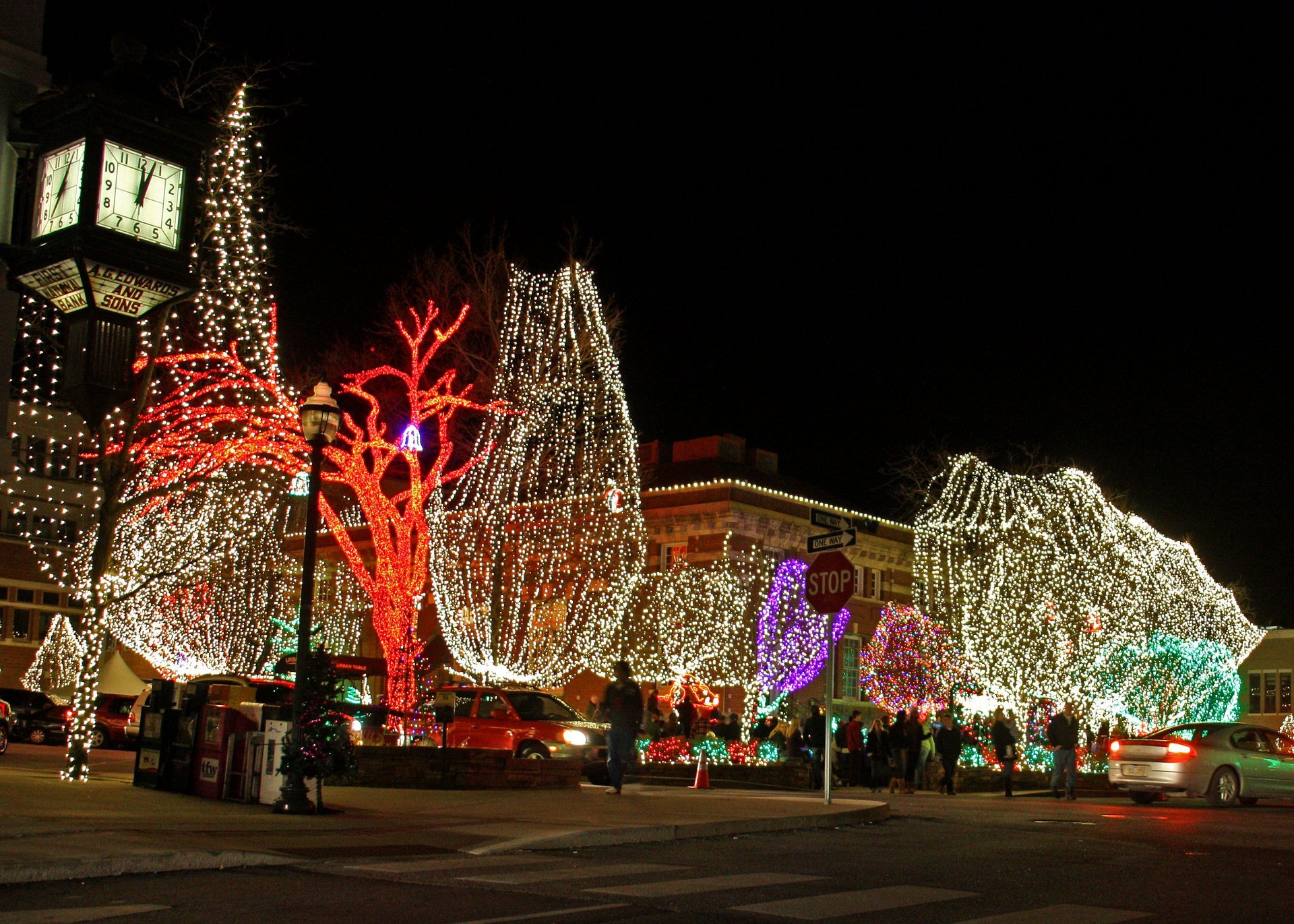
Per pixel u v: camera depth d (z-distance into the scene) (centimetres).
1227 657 3366
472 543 2702
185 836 1033
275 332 1991
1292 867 1069
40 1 822
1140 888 907
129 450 1627
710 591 3559
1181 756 2033
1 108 775
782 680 3666
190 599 3231
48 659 4059
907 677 3472
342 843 1059
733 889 857
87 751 1644
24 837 959
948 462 3981
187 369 2016
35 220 756
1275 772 2056
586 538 2962
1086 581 3116
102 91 738
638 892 834
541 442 2781
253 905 759
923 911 774
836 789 2589
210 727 1485
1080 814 1714
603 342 2866
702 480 3809
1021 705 3164
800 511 3938
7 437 791
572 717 2306
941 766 2623
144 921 696
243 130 1617
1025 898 846
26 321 1144
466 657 2667
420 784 1708
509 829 1191
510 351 2722
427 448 2850
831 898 818
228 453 1977
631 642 3566
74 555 2312
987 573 3428
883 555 4225
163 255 753
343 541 2245
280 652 3450
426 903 779
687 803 1553
